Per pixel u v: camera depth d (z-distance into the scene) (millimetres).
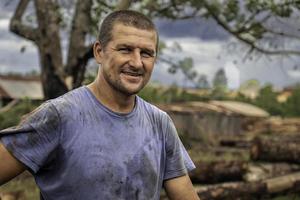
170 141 2332
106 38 2092
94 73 9023
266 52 8781
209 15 8875
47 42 8516
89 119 2074
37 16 8531
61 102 2064
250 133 23766
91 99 2113
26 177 8227
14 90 36312
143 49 2070
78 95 2113
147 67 2094
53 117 2023
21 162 2008
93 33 8891
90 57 8562
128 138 2129
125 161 2098
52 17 8531
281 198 10102
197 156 11328
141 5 8609
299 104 58812
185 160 2457
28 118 2051
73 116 2053
